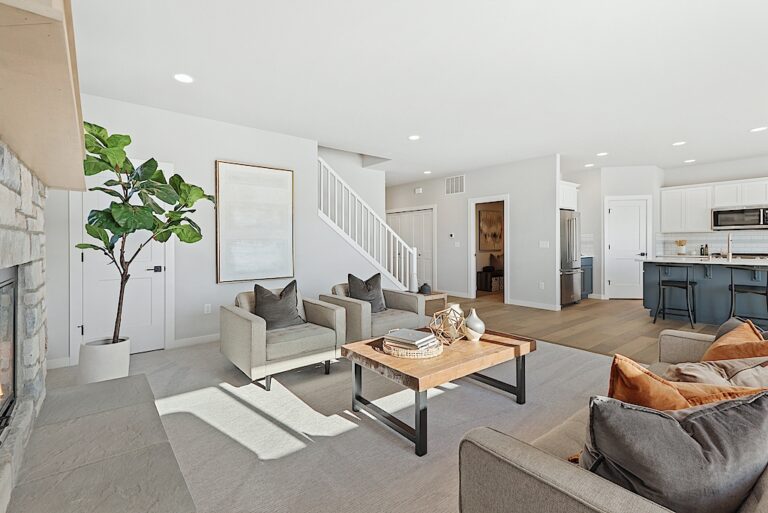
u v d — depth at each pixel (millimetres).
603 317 5520
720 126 4531
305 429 2256
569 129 4617
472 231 7285
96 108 3492
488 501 998
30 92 969
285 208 4629
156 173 2799
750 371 1270
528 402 2637
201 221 4066
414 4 2176
